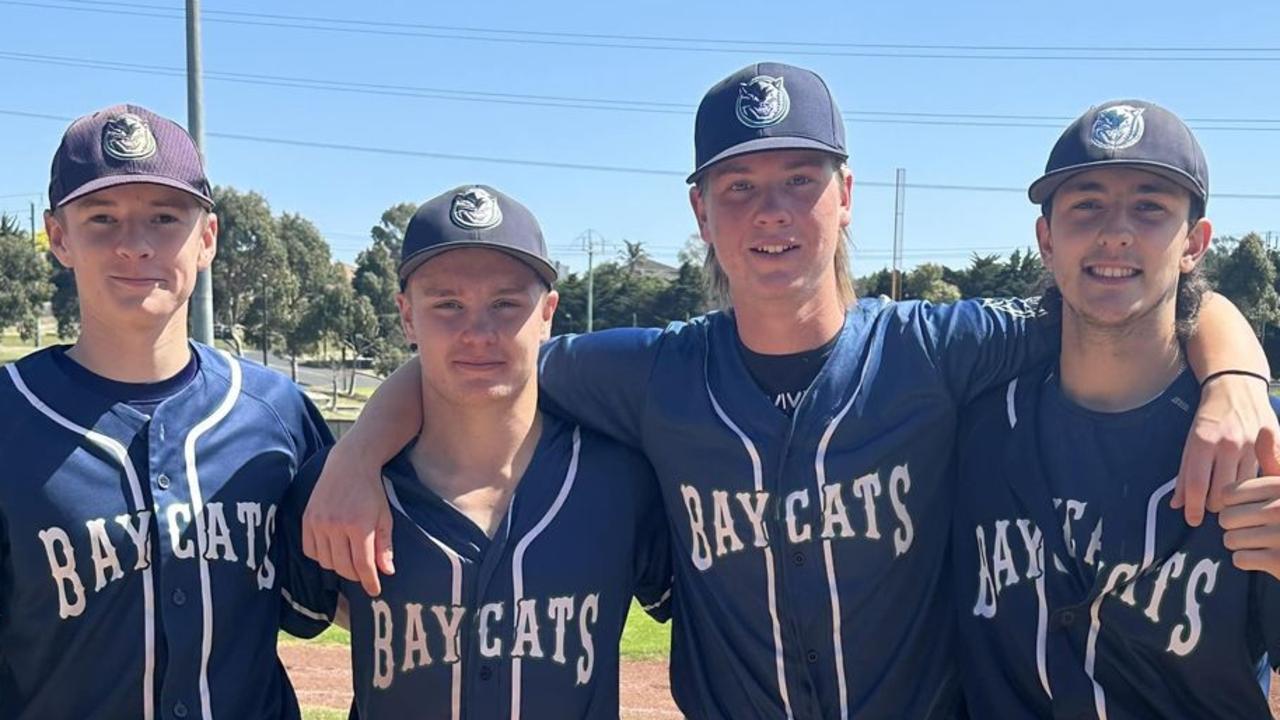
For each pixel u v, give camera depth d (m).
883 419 3.10
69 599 2.75
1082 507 2.86
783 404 3.17
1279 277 46.47
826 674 3.07
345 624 3.47
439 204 3.06
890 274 58.78
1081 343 2.93
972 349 3.14
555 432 3.26
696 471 3.18
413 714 2.94
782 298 3.08
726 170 3.12
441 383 3.04
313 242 61.88
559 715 2.94
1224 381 2.78
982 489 3.07
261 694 2.98
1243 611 2.74
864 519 3.07
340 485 2.97
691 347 3.30
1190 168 2.85
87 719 2.76
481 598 2.93
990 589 3.01
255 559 3.00
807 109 3.11
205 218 3.05
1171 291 2.88
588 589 3.04
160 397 2.97
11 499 2.74
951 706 3.19
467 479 3.10
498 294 3.02
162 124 2.98
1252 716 2.82
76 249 2.87
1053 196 2.96
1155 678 2.80
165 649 2.80
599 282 71.31
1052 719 2.87
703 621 3.19
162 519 2.84
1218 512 2.62
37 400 2.85
